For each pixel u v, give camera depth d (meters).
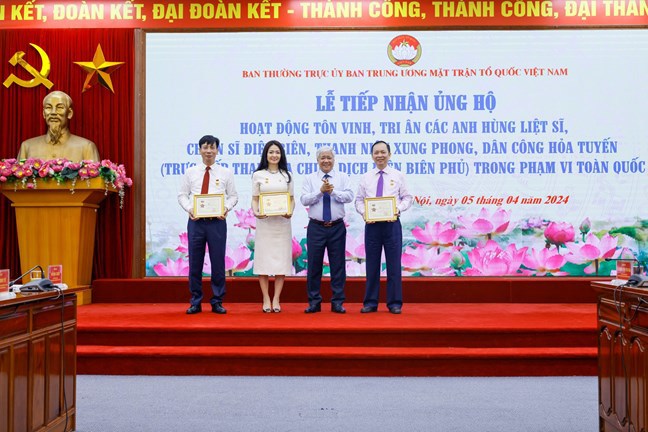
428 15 6.29
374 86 6.31
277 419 3.21
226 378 4.13
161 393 3.74
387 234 5.15
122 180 5.97
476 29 6.28
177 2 6.37
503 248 6.21
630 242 6.17
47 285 2.81
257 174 5.20
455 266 6.21
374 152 5.19
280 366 4.21
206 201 5.10
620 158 6.20
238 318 4.87
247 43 6.36
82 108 6.30
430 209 6.24
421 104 6.29
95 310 5.47
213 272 5.22
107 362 4.26
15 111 6.29
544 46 6.26
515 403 3.50
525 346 4.35
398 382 4.01
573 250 6.18
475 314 5.10
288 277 6.20
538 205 6.21
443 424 3.13
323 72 6.33
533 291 5.99
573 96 6.23
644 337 2.48
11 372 2.46
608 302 2.95
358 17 6.32
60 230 5.77
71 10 6.36
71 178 5.62
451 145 6.27
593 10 6.24
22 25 6.36
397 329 4.35
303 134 6.33
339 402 3.53
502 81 6.26
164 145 6.34
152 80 6.36
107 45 6.34
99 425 3.13
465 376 4.17
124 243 6.27
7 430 2.43
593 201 6.20
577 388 3.84
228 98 6.36
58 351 2.91
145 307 5.73
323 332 4.38
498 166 6.24
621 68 6.22
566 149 6.22
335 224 5.20
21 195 5.75
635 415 2.59
